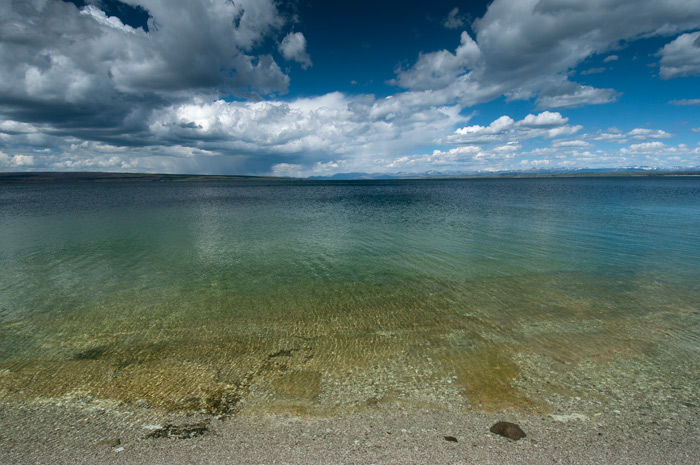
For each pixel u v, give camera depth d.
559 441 5.09
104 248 20.16
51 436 5.37
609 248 18.89
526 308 10.72
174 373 7.27
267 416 5.78
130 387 6.75
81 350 8.36
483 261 16.47
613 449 4.93
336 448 4.98
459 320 9.87
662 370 7.14
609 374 6.99
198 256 18.02
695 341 8.45
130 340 8.87
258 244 21.06
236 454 4.89
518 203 48.81
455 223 29.11
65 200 62.47
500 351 8.00
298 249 19.55
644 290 12.26
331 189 118.75
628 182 146.88
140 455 4.91
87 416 5.88
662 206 41.78
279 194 85.88
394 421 5.59
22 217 35.75
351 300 11.61
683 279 13.45
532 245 19.84
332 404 6.08
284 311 10.73
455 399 6.17
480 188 110.44
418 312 10.52
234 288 12.98
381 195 78.50
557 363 7.45
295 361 7.69
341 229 26.61
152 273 15.00
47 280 14.05
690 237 21.73
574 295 11.80
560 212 36.44
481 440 5.12
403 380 6.83
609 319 9.81
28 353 8.21
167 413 5.92
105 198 68.69
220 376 7.12
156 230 26.80
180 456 4.86
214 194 85.75
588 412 5.79
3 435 5.40
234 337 8.98
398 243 20.86
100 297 12.09
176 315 10.50
